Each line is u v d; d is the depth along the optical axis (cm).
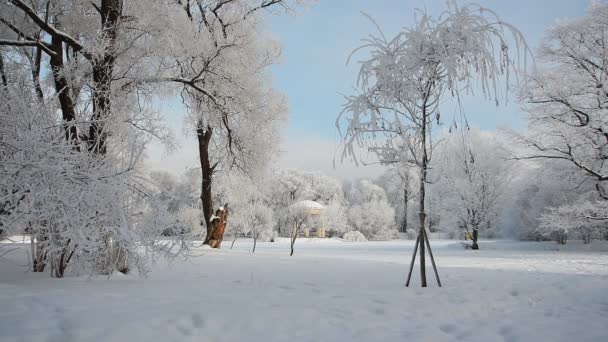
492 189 3136
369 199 6500
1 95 570
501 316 493
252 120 1664
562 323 457
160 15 1119
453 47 665
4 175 518
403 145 703
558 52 2327
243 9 1658
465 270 1064
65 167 553
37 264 729
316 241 4425
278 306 486
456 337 403
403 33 696
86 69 1016
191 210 2533
